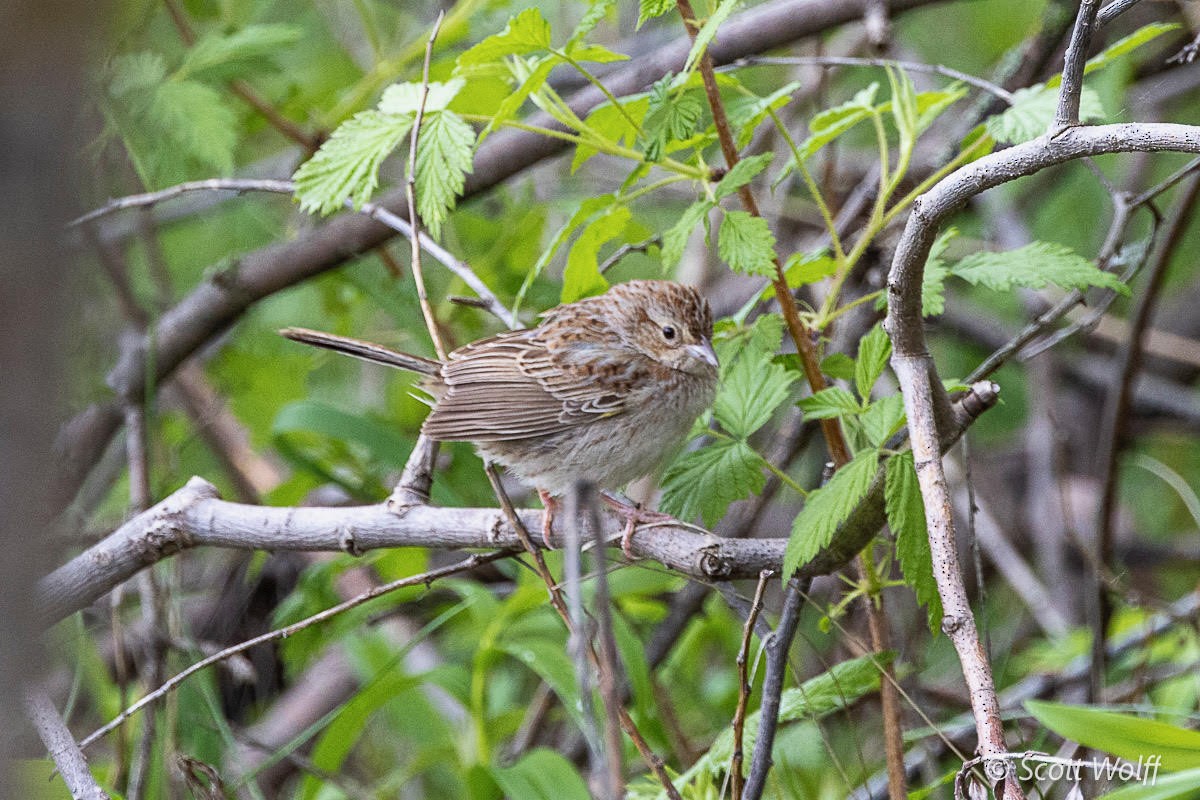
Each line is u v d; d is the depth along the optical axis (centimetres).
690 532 801
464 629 1336
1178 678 1099
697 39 775
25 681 393
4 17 319
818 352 935
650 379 996
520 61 889
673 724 1043
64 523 1170
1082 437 1659
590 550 830
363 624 1204
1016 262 838
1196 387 1744
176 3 1294
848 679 823
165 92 1086
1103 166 1579
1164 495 1647
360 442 1105
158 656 1027
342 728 1038
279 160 1498
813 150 884
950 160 1077
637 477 1028
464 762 1093
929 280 838
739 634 1195
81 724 1210
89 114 1059
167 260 1461
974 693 595
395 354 1034
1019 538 1633
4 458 360
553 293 1312
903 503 708
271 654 1356
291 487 1234
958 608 614
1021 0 1512
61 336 356
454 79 866
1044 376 1483
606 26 1435
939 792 1009
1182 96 1491
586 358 995
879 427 755
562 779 925
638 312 1008
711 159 1317
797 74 1498
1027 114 877
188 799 974
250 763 1327
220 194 1451
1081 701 1128
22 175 332
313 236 1241
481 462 1259
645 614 1248
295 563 1382
